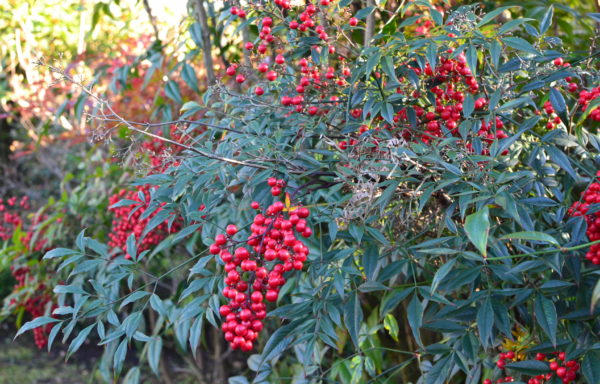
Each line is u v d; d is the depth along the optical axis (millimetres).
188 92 3369
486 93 1588
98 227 3375
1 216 4535
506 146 1311
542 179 1501
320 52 1656
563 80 1652
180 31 2762
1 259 3346
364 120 1515
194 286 1533
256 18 1740
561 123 1762
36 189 5754
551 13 1574
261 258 1388
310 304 1533
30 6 5168
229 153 1626
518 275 1417
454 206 1357
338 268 1438
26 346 5707
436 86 1651
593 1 2816
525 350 1554
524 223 1283
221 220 2256
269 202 1580
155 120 3354
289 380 2699
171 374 4602
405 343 2615
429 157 1294
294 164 1525
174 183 1602
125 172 3145
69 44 5422
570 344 1353
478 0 2385
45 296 3451
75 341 1471
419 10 2324
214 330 3779
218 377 3795
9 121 5621
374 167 1377
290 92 1814
